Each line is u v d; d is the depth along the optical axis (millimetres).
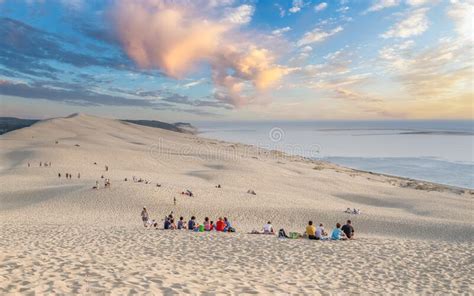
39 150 85125
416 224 33969
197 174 71250
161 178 61125
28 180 53188
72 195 40406
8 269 9852
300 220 35031
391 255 15320
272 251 15617
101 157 85562
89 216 32219
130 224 27172
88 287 8766
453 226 33219
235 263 13273
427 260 14617
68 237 17000
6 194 42625
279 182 68312
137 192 41500
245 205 39438
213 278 10641
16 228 19812
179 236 18469
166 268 11375
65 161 76750
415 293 10922
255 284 10406
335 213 37125
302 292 10148
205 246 16109
